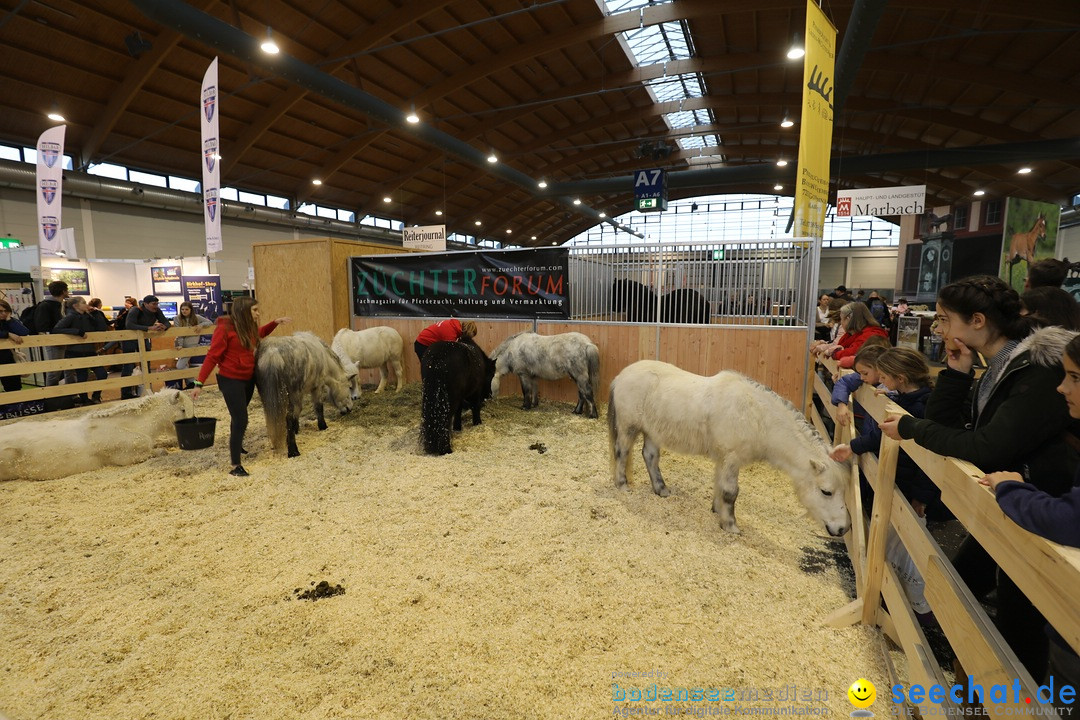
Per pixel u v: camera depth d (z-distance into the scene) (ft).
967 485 4.49
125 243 51.49
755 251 18.78
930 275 53.11
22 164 42.37
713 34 44.93
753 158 88.58
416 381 25.43
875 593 7.17
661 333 20.11
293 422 15.01
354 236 76.07
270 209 62.69
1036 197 66.08
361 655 6.77
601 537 10.11
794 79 52.70
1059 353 4.37
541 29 43.73
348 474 13.61
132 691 6.19
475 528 10.48
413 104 49.24
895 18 37.88
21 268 36.99
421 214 84.38
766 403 9.73
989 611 7.12
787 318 18.78
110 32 34.55
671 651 6.88
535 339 19.84
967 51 41.32
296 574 8.75
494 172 64.59
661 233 124.98
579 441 16.60
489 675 6.41
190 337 25.30
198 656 6.77
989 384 5.36
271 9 35.29
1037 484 4.79
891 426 5.81
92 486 12.74
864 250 108.78
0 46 32.94
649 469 12.34
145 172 51.80
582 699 6.05
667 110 59.11
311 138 54.60
